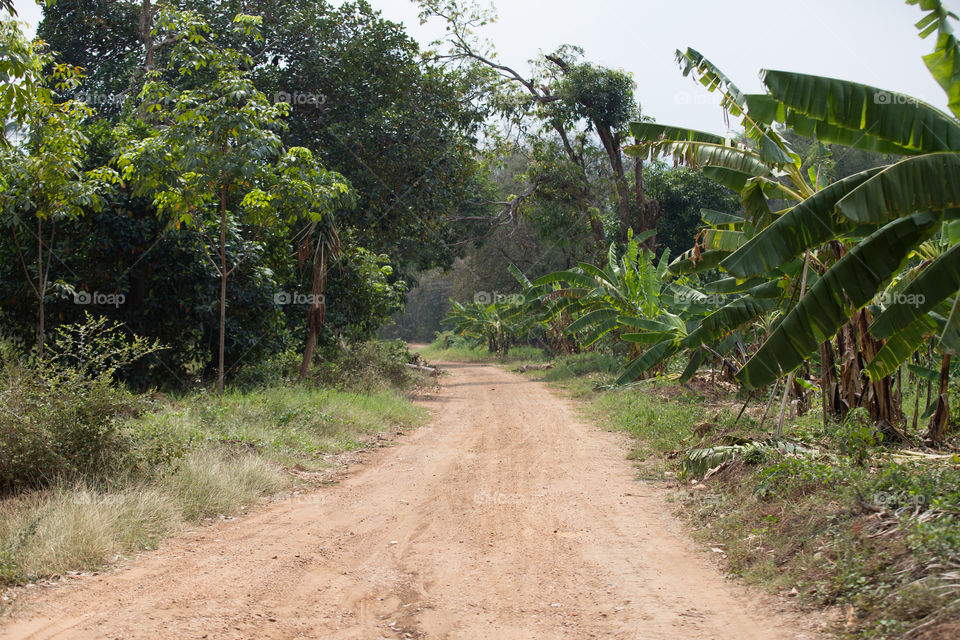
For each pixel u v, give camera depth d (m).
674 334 13.16
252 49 19.94
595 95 29.27
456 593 4.78
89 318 8.28
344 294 20.00
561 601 4.62
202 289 14.39
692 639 3.96
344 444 10.67
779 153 8.20
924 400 13.99
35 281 12.88
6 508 5.88
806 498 5.89
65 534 5.20
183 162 11.44
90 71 23.39
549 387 22.98
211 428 9.78
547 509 7.14
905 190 5.69
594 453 10.51
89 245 13.16
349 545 5.87
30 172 10.58
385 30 21.09
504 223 34.38
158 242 13.70
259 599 4.54
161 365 14.62
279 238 16.66
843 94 6.50
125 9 22.67
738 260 6.68
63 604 4.28
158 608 4.27
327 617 4.30
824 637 3.84
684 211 32.88
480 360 43.19
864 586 4.21
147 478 7.06
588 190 32.84
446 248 34.56
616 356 25.11
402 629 4.16
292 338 19.11
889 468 5.96
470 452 10.72
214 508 6.77
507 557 5.58
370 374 18.52
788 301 9.43
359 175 19.92
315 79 20.09
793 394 12.05
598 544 5.93
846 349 9.30
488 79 31.20
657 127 9.57
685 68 8.66
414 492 7.92
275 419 11.13
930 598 3.76
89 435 7.00
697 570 5.22
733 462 7.66
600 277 19.67
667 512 6.98
